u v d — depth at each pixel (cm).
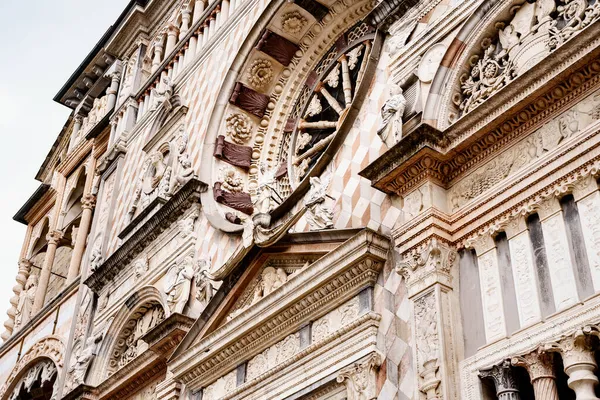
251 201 1955
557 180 1130
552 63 1155
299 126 2006
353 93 1931
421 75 1443
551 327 1041
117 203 2498
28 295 3139
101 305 2262
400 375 1200
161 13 2886
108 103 3036
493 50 1370
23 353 2766
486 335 1131
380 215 1388
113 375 1966
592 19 1208
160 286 1989
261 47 2078
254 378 1470
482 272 1189
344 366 1285
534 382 1023
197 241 1905
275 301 1451
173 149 2223
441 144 1295
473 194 1261
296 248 1493
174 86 2412
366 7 1969
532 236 1145
